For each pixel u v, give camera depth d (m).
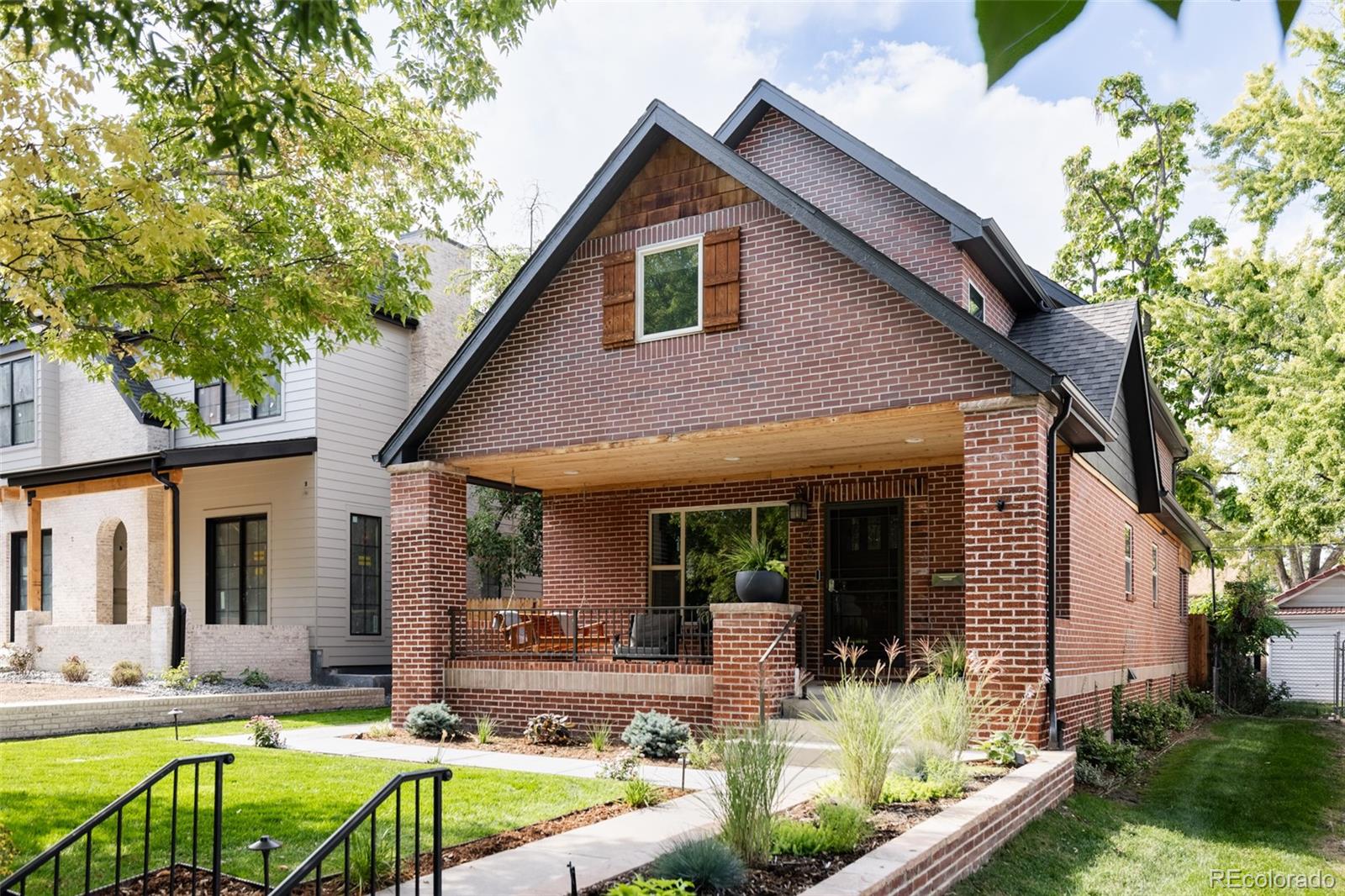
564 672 13.40
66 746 12.27
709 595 16.34
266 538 20.61
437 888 4.99
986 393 10.98
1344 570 31.34
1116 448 15.70
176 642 17.91
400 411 21.89
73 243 7.71
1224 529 34.31
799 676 12.59
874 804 8.27
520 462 14.67
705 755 10.34
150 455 18.97
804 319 12.14
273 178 10.53
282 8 5.45
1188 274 31.50
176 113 8.67
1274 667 31.22
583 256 13.85
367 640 20.67
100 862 6.97
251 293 9.73
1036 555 10.49
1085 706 12.85
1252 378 28.28
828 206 14.89
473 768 10.56
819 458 14.64
